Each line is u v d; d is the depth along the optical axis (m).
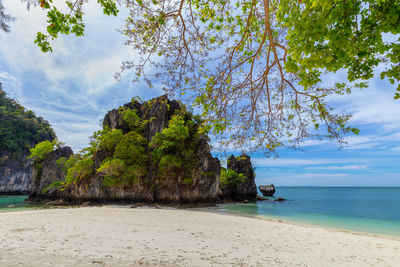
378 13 3.04
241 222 15.07
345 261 6.91
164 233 9.15
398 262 7.31
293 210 31.36
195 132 36.97
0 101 103.75
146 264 4.88
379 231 15.99
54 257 5.02
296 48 3.29
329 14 2.88
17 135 92.81
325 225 18.27
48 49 3.79
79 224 10.49
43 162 52.19
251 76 5.45
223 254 6.33
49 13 3.64
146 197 32.84
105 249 6.00
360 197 75.50
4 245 6.02
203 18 6.06
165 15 4.93
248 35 5.75
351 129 5.24
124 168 33.28
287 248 8.04
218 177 35.75
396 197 76.06
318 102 5.57
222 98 5.93
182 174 32.72
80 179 37.06
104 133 40.16
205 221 14.46
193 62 5.61
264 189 75.00
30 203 41.31
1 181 82.25
